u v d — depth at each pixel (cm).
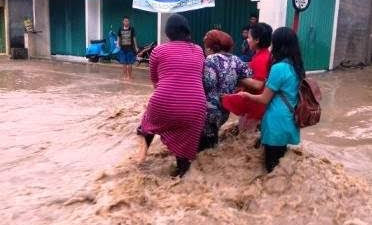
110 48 1814
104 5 1817
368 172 573
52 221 422
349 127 809
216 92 498
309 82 450
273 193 443
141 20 1725
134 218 408
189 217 410
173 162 523
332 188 441
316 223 413
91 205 445
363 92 1192
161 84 468
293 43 448
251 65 508
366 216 422
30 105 941
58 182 514
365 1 1750
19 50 1964
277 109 448
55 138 686
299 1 662
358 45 1761
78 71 1565
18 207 450
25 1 2061
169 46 476
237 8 1498
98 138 667
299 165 456
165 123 469
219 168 485
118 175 494
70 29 1969
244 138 518
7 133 719
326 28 1549
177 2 1433
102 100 1020
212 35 506
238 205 438
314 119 450
